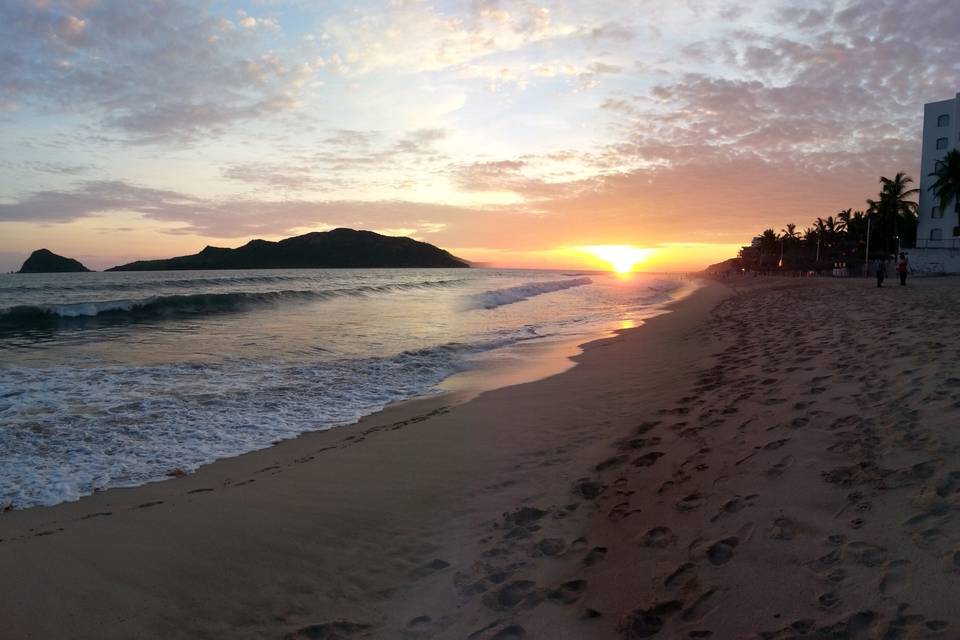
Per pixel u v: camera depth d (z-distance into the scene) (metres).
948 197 50.78
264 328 17.22
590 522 4.27
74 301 24.56
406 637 3.15
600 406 7.68
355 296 31.62
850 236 83.44
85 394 8.84
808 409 5.70
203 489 5.37
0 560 4.02
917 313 12.65
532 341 15.10
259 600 3.54
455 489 5.16
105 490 5.38
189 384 9.63
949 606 2.65
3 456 6.20
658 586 3.32
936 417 4.84
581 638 3.01
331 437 7.01
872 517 3.52
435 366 11.52
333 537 4.34
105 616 3.40
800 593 2.99
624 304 30.12
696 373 8.85
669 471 4.91
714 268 180.75
